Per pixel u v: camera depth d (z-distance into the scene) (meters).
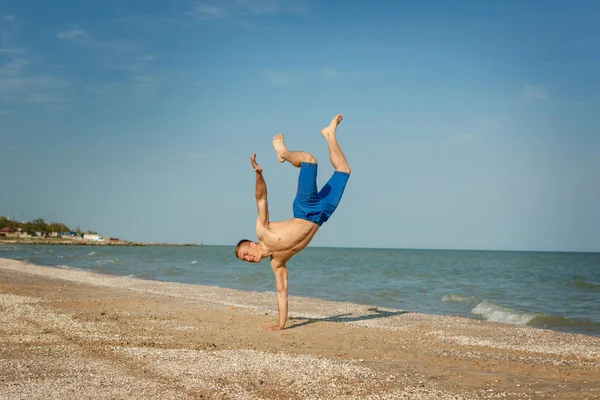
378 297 20.55
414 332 11.19
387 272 40.09
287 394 5.99
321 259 79.75
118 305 14.23
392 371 7.29
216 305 14.91
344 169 8.99
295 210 9.19
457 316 14.55
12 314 11.73
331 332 10.70
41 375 6.55
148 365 7.22
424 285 27.11
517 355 8.95
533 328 12.36
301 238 9.30
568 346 9.98
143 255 80.75
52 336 9.31
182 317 12.29
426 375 7.10
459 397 6.01
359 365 7.64
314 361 7.66
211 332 10.31
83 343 8.73
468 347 9.63
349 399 5.85
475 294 22.59
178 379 6.50
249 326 11.15
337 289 23.98
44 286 19.41
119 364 7.25
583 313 16.77
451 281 30.83
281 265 10.39
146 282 24.08
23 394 5.73
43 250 89.56
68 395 5.73
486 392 6.27
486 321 13.37
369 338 10.16
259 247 9.62
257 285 25.50
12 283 20.12
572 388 6.56
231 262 54.69
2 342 8.63
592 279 35.44
